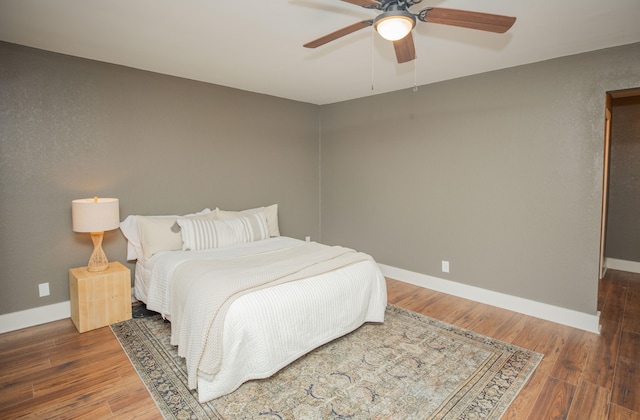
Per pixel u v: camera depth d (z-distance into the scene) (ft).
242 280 7.46
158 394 6.51
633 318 10.04
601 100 8.87
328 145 16.11
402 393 6.62
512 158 10.43
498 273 10.98
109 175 10.41
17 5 6.59
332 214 16.20
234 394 6.55
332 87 12.86
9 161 8.80
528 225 10.27
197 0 6.36
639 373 7.26
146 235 10.20
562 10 6.66
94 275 9.12
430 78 11.55
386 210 13.97
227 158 13.10
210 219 11.57
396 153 13.41
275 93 13.93
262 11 6.81
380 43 8.48
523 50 8.89
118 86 10.40
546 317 10.04
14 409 6.09
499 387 6.82
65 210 9.70
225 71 10.93
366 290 9.09
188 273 8.18
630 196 14.21
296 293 7.43
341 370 7.38
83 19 7.20
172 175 11.71
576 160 9.32
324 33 7.88
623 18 7.01
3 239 8.84
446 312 10.55
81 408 6.13
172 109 11.55
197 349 6.51
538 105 9.85
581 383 6.94
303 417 5.95
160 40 8.36
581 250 9.39
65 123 9.57
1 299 8.90
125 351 8.04
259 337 6.73
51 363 7.53
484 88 10.87
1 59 8.55
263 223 12.50
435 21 5.40
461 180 11.60
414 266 13.20
